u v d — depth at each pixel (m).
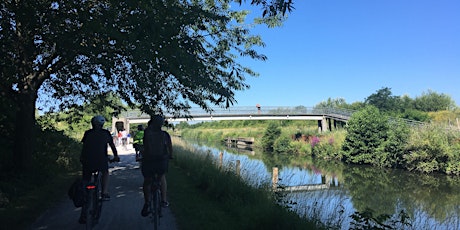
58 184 9.43
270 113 52.22
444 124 25.70
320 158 33.03
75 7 5.80
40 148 10.93
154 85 8.76
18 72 7.50
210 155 14.46
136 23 5.63
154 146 5.32
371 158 26.64
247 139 51.41
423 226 7.57
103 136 5.42
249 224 5.88
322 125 52.53
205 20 8.03
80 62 8.81
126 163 15.66
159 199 5.39
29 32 6.96
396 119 27.98
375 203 11.70
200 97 10.06
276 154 37.72
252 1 3.99
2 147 9.57
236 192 8.02
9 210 6.42
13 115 9.88
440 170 22.00
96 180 5.29
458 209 11.51
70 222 5.88
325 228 6.02
